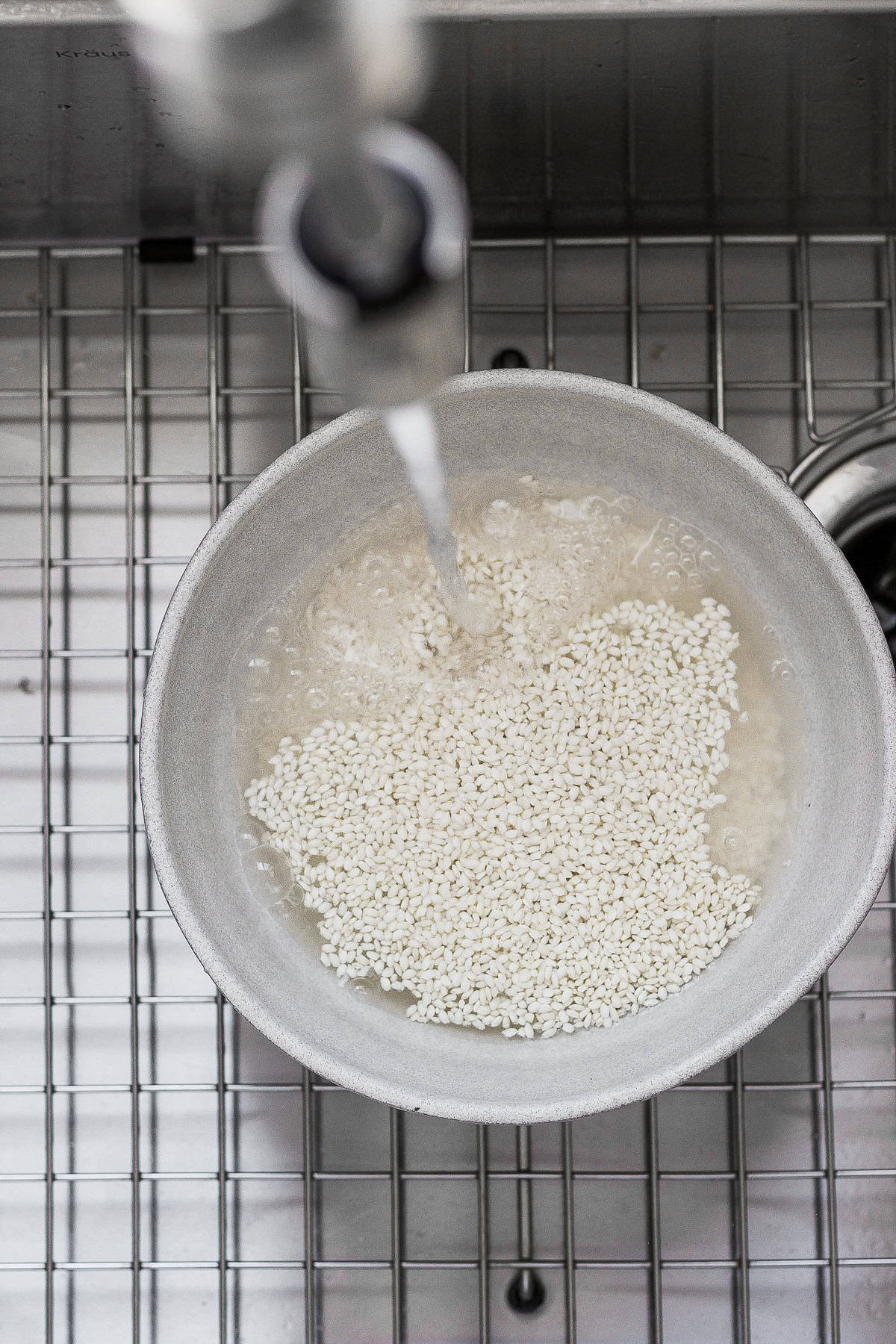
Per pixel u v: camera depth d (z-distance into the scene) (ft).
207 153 2.61
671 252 2.84
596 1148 2.77
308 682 2.56
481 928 2.55
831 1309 2.68
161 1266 2.71
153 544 2.84
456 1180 2.78
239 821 2.55
